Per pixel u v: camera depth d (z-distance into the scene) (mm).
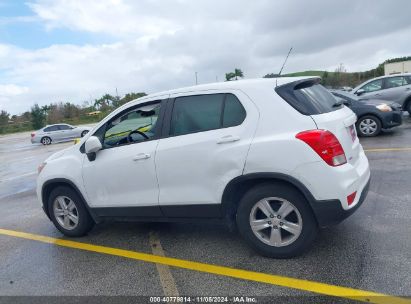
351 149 3920
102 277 4023
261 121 3816
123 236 5152
